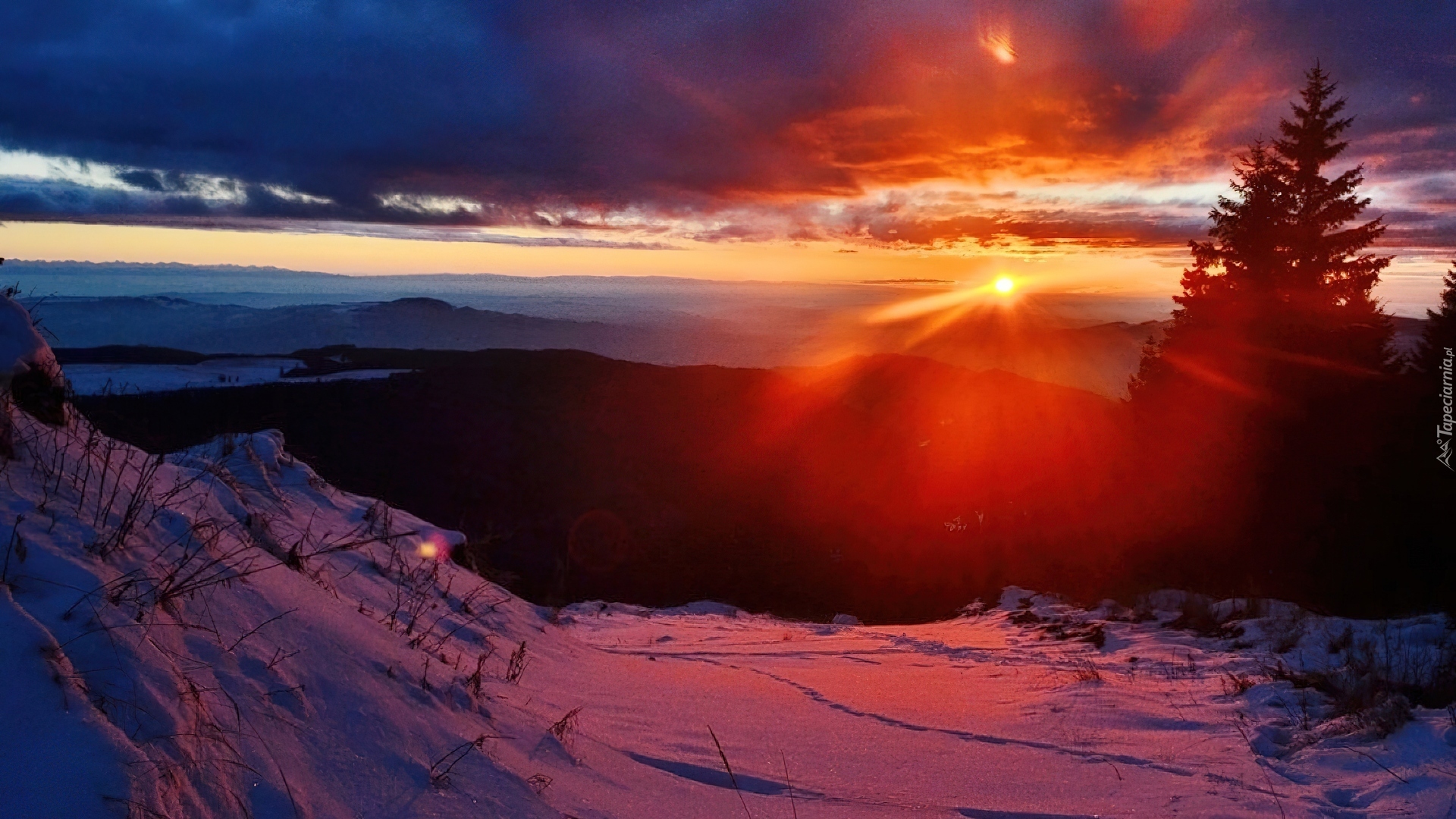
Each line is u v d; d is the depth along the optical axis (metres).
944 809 4.50
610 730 5.44
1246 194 34.97
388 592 6.62
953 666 9.72
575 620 14.60
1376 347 22.70
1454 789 4.32
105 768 2.29
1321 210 34.34
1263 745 5.75
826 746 5.59
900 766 5.27
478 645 6.42
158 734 2.57
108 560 3.33
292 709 3.27
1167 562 18.53
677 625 15.46
